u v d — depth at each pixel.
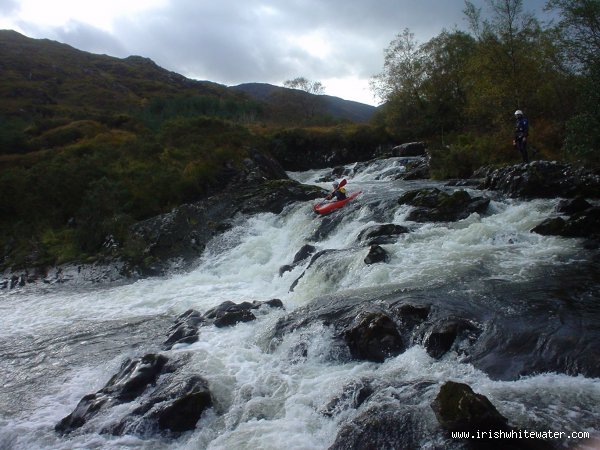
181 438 6.94
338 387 7.14
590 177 15.41
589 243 11.48
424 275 10.50
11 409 8.61
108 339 11.87
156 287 16.22
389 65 44.59
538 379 6.48
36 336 12.53
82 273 18.31
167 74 119.12
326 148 43.19
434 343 7.62
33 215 23.20
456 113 40.31
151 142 28.92
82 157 27.64
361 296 9.70
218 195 22.89
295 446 6.17
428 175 25.70
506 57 25.31
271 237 19.05
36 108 60.56
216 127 31.64
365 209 17.22
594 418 5.53
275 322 9.66
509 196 16.28
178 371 8.34
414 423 5.75
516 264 10.62
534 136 22.55
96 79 92.50
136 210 22.42
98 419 7.54
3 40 104.31
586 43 20.30
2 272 19.28
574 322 7.51
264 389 7.60
